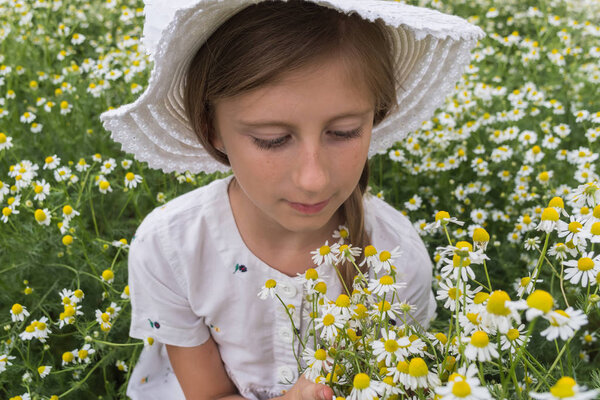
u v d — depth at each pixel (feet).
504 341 1.34
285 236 2.02
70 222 3.14
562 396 1.02
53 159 3.50
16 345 2.67
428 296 2.26
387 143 2.18
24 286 3.20
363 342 1.54
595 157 3.56
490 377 2.24
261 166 1.49
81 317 3.10
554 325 1.12
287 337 2.12
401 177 4.02
